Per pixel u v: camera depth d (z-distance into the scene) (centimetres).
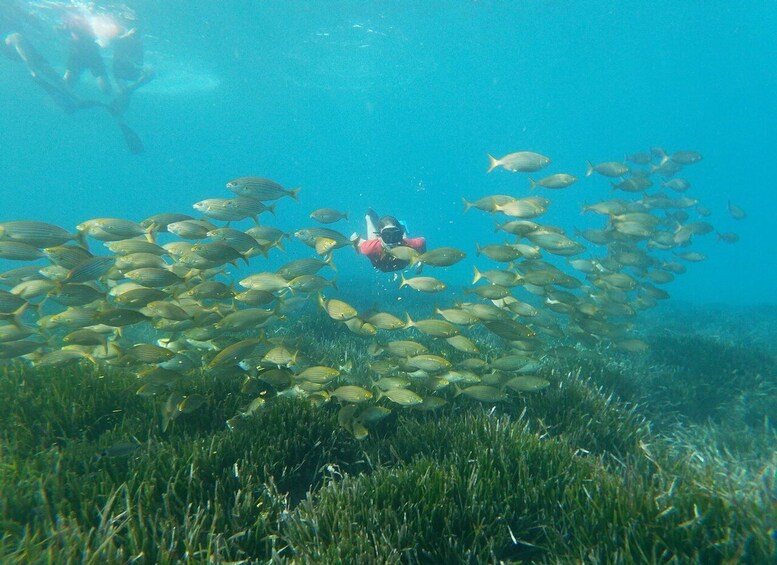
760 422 717
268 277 640
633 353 971
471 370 648
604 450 500
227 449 423
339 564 288
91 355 573
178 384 568
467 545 327
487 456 408
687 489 351
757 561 273
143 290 540
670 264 1216
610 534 306
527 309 723
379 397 540
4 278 686
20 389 540
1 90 5547
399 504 355
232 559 318
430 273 3569
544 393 616
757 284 5800
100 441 449
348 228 7869
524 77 6019
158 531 319
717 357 957
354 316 588
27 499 334
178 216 669
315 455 463
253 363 584
